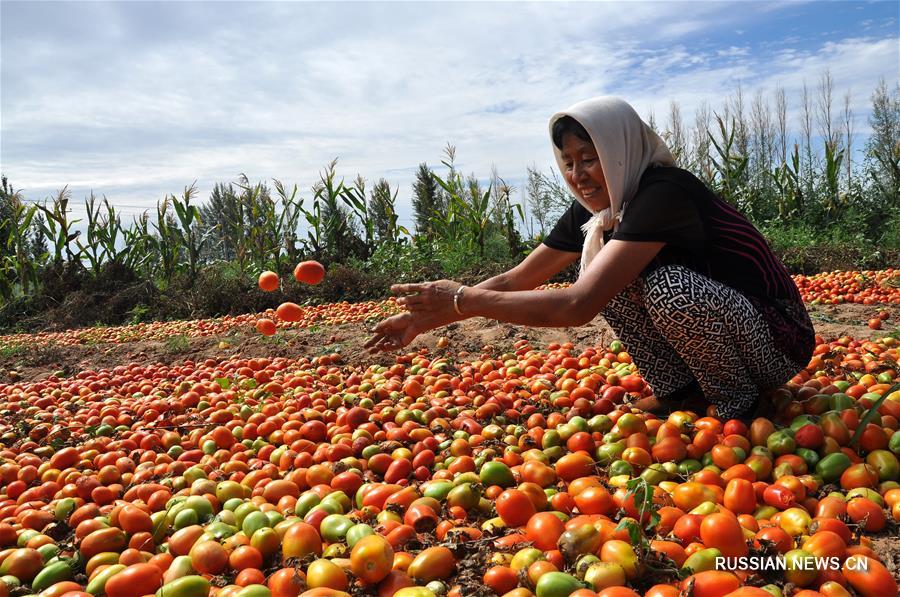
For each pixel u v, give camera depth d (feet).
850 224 51.98
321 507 9.53
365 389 16.85
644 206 10.17
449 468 11.13
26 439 14.97
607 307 12.45
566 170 11.00
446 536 8.43
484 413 13.92
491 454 11.48
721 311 10.53
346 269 45.62
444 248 52.39
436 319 10.80
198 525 9.62
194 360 25.17
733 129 54.24
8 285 48.14
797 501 9.26
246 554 8.42
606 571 7.18
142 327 38.29
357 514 9.53
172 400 16.88
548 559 7.70
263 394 17.34
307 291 43.98
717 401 11.97
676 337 11.00
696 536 8.08
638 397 14.84
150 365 23.66
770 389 12.42
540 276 13.43
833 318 25.89
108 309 44.68
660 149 11.04
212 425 15.03
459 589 7.31
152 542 9.38
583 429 12.22
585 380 15.28
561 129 10.67
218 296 43.70
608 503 8.90
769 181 58.80
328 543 8.84
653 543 7.80
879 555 8.05
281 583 7.48
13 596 8.30
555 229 13.28
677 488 9.39
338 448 12.13
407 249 52.95
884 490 9.71
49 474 12.16
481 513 9.80
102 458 12.64
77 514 10.19
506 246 53.67
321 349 24.52
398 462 11.32
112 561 8.85
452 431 13.28
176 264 52.80
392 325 11.07
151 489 10.90
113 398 17.89
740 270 11.16
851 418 10.84
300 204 52.29
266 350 24.94
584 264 11.68
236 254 52.75
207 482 11.04
